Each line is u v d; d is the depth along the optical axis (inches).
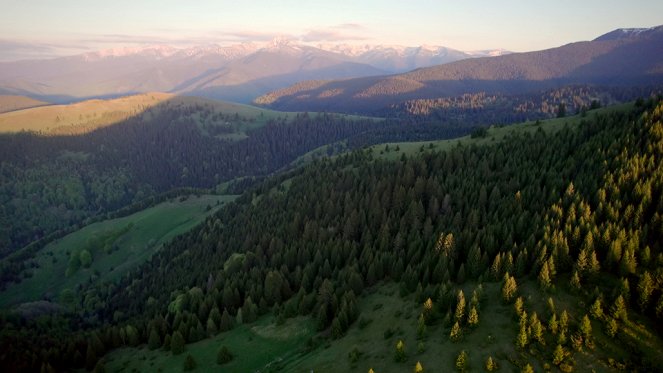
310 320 4352.9
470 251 3708.2
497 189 4827.8
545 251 3314.5
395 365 2992.1
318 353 3676.2
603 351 2682.1
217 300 5123.0
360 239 5423.2
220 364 4074.8
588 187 4256.9
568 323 2864.2
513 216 4065.0
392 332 3412.9
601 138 5231.3
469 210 4761.3
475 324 3011.8
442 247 4005.9
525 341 2758.4
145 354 4638.3
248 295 5007.4
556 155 5290.4
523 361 2682.1
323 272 4901.6
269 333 4384.8
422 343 3038.9
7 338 4909.0
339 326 3814.0
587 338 2736.2
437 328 3208.7
